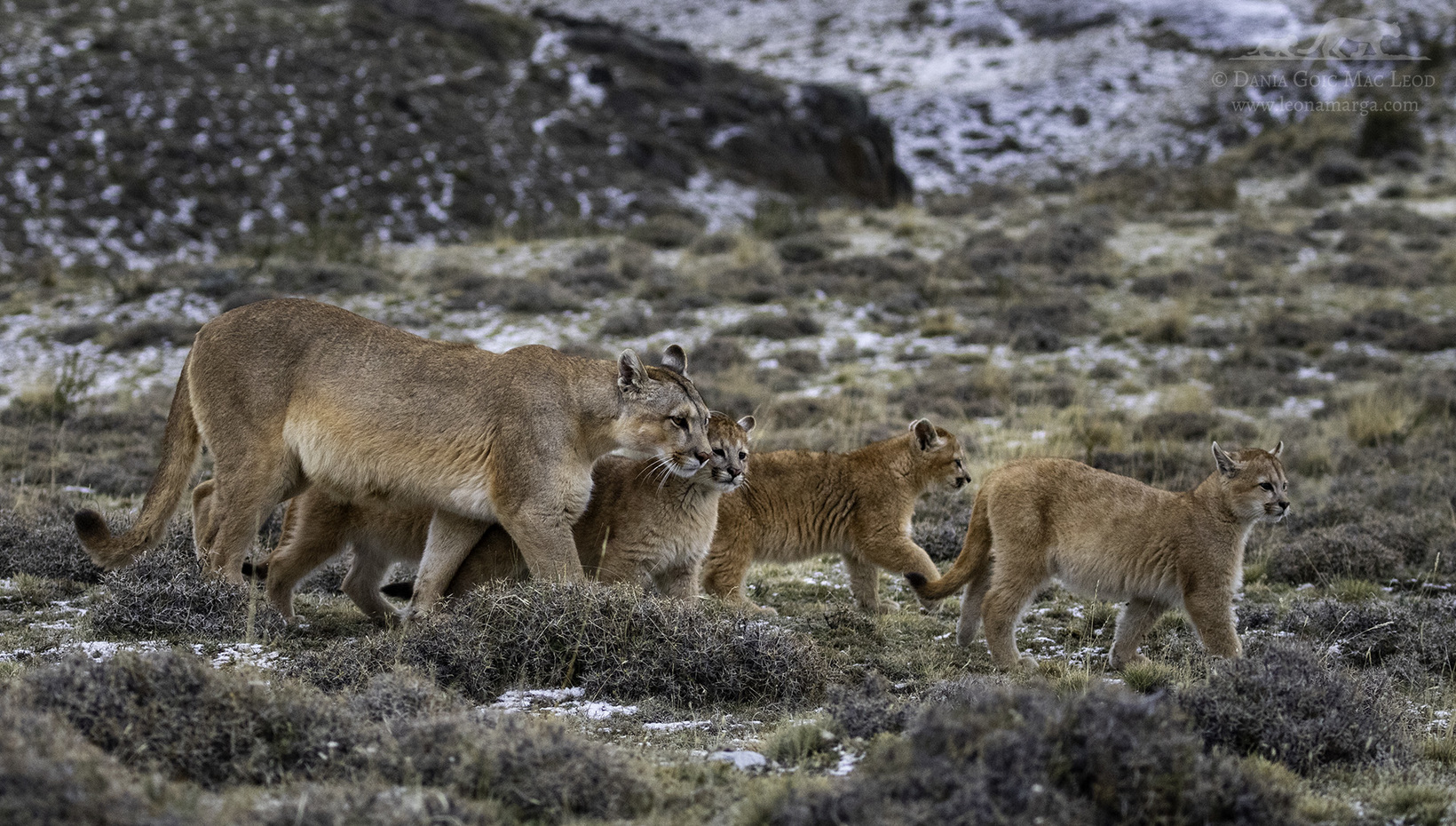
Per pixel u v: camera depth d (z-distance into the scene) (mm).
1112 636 9672
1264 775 5566
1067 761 5012
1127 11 91562
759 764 5953
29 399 20250
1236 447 17188
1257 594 10992
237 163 46344
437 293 29234
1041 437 17734
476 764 5219
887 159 64688
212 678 5805
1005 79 83250
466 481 8500
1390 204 37344
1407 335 24234
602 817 5113
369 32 61969
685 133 58938
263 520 8891
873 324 26797
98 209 40375
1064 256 31625
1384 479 15234
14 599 9320
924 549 12172
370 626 9391
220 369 8727
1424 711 7484
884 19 100562
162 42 54406
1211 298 27891
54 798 4227
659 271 31000
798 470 10305
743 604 10055
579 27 71625
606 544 8984
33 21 53688
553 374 8664
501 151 52344
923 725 5391
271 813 4594
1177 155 64562
